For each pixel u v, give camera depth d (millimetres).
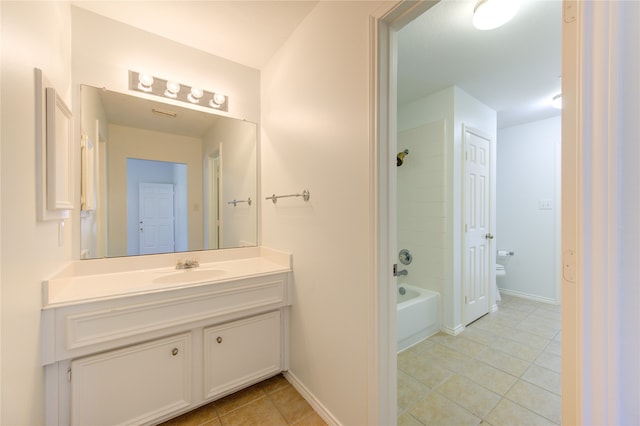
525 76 2330
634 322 471
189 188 1992
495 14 1489
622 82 478
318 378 1570
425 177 2711
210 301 1529
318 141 1556
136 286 1421
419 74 2295
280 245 1968
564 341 571
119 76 1726
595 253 500
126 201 1788
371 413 1212
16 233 883
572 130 556
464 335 2477
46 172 1100
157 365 1407
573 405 553
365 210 1242
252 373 1716
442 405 1599
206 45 1942
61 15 1363
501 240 3756
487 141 2951
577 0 527
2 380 796
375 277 1195
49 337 1130
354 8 1295
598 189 496
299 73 1729
